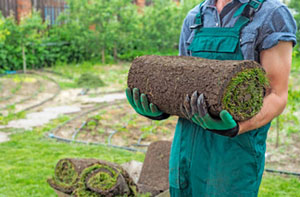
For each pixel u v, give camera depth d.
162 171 3.62
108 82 11.59
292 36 1.71
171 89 1.69
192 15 2.03
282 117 5.97
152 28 15.79
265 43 1.72
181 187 1.98
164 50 16.20
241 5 1.81
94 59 15.31
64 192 3.29
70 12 15.12
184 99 1.63
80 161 3.42
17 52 13.30
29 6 14.78
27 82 11.45
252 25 1.75
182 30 2.11
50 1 15.55
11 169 4.82
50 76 12.55
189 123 1.93
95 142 6.23
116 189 3.03
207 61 1.67
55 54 14.37
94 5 14.68
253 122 1.65
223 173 1.81
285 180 4.58
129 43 15.72
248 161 1.79
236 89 1.53
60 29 14.95
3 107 8.52
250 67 1.55
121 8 15.27
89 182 3.09
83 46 14.73
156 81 1.76
